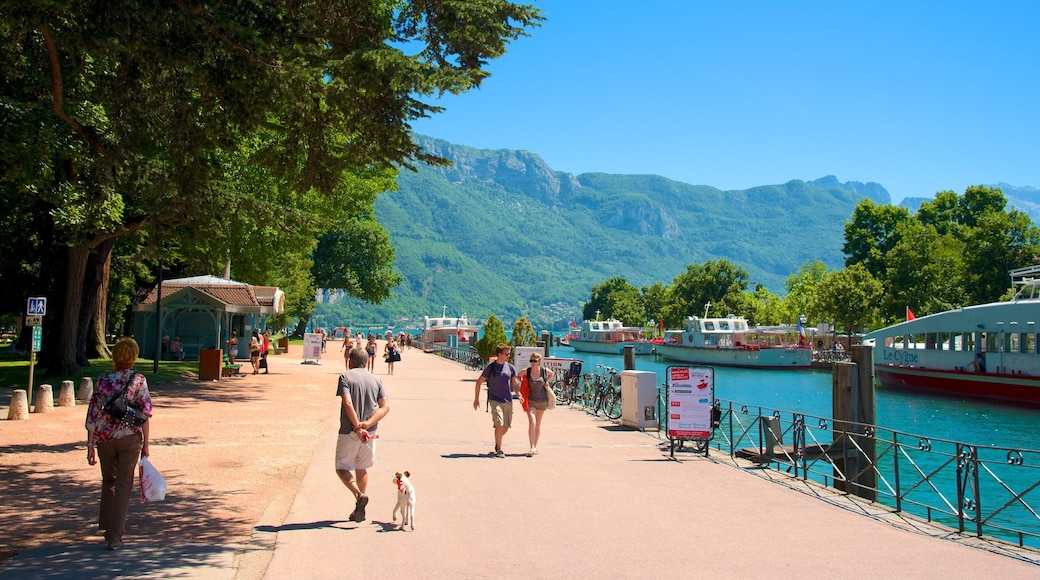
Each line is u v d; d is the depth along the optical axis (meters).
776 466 14.12
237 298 41.66
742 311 113.44
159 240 22.67
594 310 177.88
